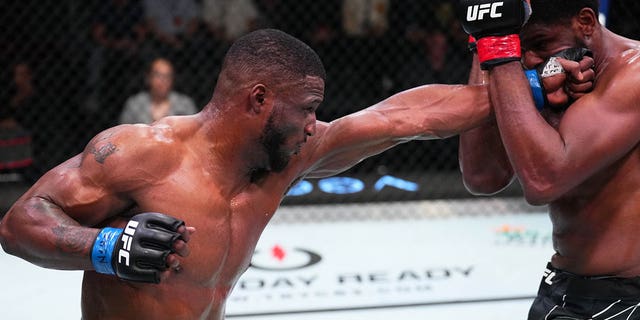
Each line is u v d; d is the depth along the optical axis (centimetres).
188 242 245
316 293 550
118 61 793
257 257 624
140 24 812
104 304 254
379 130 271
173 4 843
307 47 247
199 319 258
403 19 823
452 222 722
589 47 273
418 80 796
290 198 776
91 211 241
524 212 753
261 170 262
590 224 283
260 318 506
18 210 238
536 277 580
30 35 780
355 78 793
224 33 812
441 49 800
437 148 845
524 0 262
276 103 242
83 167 240
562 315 293
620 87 261
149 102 758
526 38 275
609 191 277
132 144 241
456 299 539
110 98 793
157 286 248
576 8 266
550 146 259
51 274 591
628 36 704
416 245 657
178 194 244
